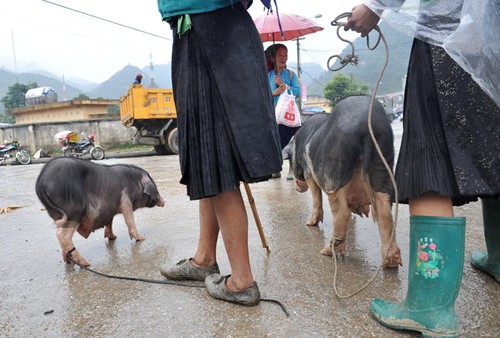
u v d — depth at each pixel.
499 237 2.43
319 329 2.00
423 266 1.82
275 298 2.36
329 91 39.12
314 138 3.00
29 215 5.02
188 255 3.20
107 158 16.81
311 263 2.90
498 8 1.62
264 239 3.10
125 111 17.25
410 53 1.90
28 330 2.15
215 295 2.36
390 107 28.22
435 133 1.79
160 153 17.34
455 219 1.77
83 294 2.57
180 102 2.15
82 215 3.21
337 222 2.86
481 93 1.71
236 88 2.06
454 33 1.62
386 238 2.71
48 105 31.80
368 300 2.29
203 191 2.09
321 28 6.30
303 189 4.19
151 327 2.09
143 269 2.95
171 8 2.11
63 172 3.15
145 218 4.52
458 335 1.89
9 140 24.31
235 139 2.04
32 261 3.25
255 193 5.60
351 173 2.72
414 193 1.82
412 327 1.87
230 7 2.09
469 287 2.38
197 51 2.10
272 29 5.84
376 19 1.94
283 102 5.62
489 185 1.71
